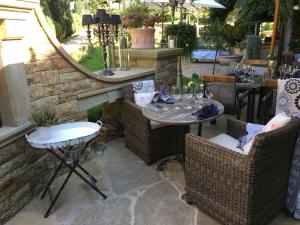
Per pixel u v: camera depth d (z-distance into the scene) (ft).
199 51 34.24
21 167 7.60
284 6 14.78
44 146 6.72
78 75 9.59
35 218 7.23
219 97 11.94
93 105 10.41
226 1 32.58
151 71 13.24
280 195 6.77
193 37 15.90
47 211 7.30
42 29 8.09
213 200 6.70
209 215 7.05
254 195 5.85
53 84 8.71
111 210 7.43
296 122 6.06
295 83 8.06
